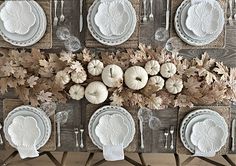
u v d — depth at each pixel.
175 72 1.51
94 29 1.50
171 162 2.01
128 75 1.49
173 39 1.52
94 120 1.53
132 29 1.50
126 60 1.51
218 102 1.55
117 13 1.48
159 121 1.55
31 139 1.53
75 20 1.51
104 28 1.49
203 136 1.53
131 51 1.52
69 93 1.51
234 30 1.53
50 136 1.55
